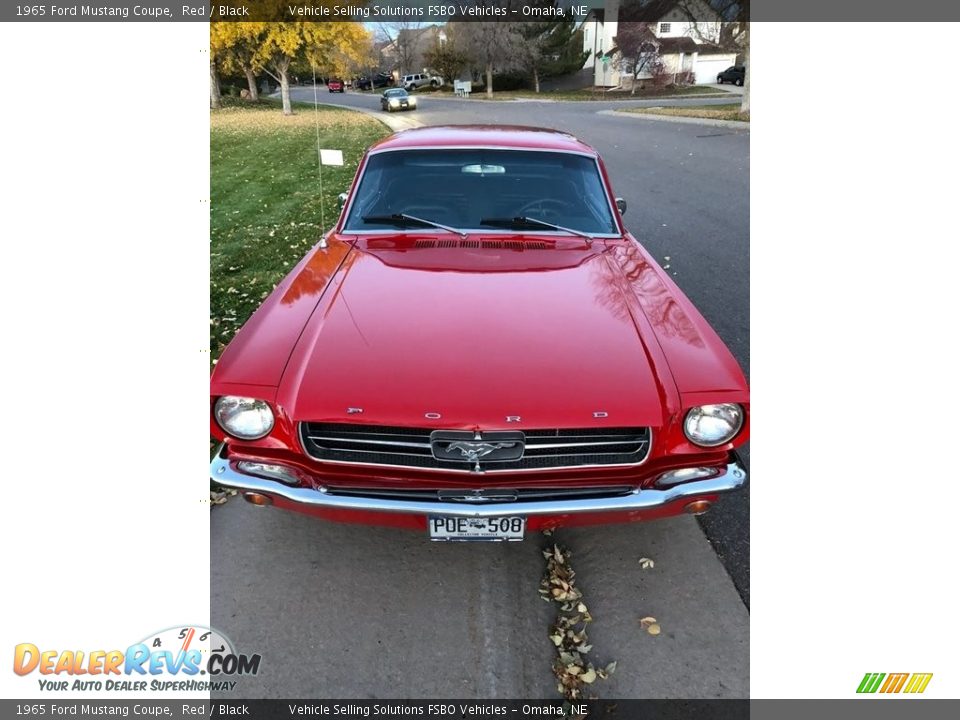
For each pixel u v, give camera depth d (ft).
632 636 7.18
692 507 6.93
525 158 10.52
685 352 7.06
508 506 6.54
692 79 112.68
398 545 8.46
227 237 23.13
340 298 7.91
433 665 6.84
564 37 121.80
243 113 73.15
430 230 9.96
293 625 7.27
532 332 7.23
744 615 7.41
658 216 24.45
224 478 6.82
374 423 6.33
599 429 6.52
